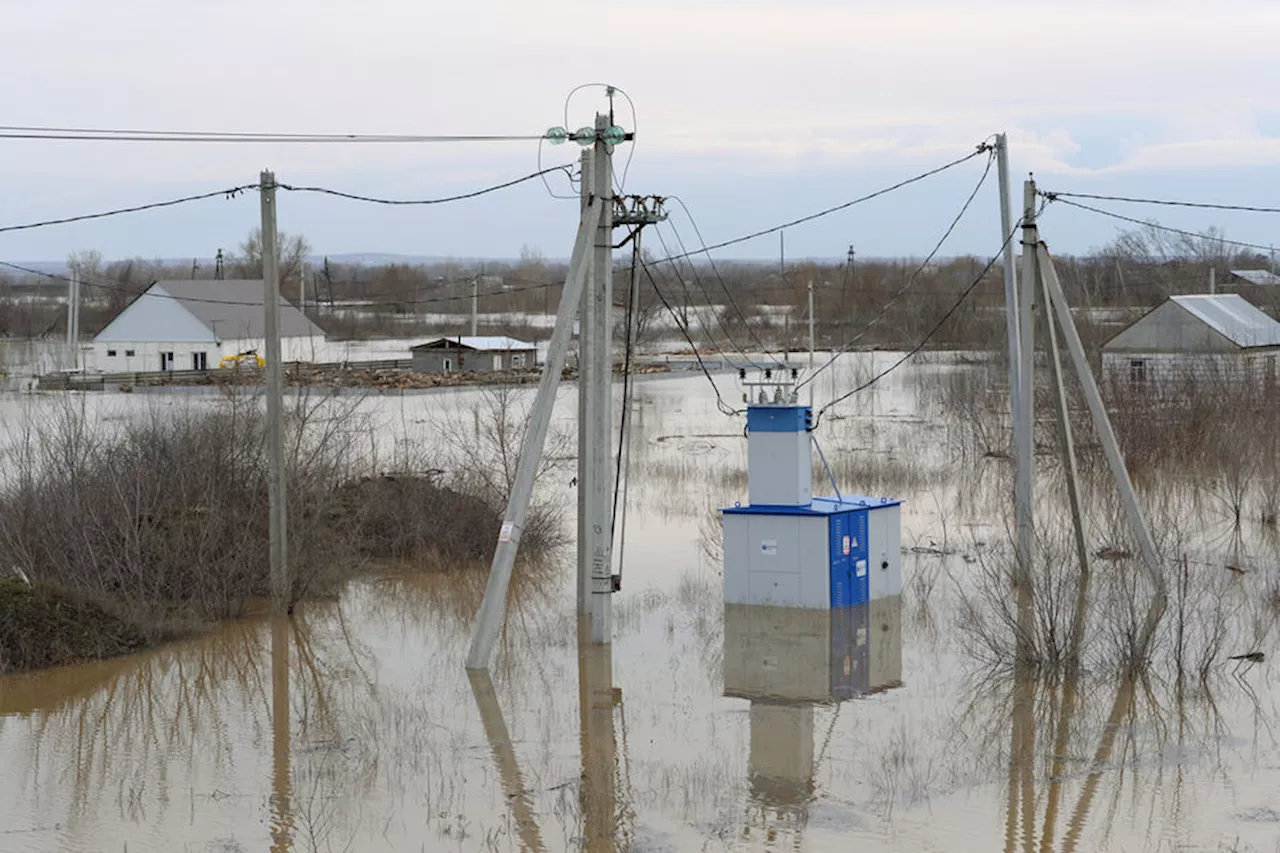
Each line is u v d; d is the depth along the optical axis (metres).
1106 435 21.56
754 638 18.25
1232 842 10.73
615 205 18.25
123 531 19.36
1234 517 27.55
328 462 25.83
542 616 19.98
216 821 11.52
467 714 14.77
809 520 19.69
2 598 17.48
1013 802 11.74
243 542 20.52
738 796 11.95
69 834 11.23
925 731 13.90
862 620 19.30
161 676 16.72
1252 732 13.72
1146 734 13.70
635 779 12.49
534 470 17.05
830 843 10.80
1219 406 37.09
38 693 15.94
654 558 24.33
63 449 21.80
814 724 14.23
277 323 20.06
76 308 71.06
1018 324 22.38
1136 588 19.86
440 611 20.53
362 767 12.95
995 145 22.42
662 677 16.30
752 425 20.34
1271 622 18.17
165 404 42.78
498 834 11.12
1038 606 16.62
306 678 16.55
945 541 25.22
